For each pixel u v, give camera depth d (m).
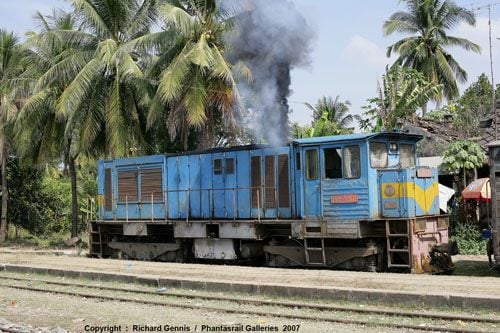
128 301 12.65
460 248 18.88
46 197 38.69
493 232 13.27
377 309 10.56
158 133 27.92
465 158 20.64
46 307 12.31
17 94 29.67
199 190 18.55
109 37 26.30
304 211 15.76
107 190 21.56
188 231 18.41
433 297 10.56
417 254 14.26
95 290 14.38
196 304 11.82
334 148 15.34
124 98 26.11
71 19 29.81
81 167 43.94
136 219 20.41
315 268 16.31
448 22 38.38
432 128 26.61
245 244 17.31
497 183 13.23
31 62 28.98
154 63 24.75
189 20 22.11
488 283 11.91
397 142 15.77
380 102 26.38
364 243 15.15
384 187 14.78
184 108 23.34
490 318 9.45
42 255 23.83
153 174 19.97
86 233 38.91
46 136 28.27
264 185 16.83
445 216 15.54
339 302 11.48
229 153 17.81
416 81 26.70
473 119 31.98
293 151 16.19
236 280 13.67
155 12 25.98
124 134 25.16
